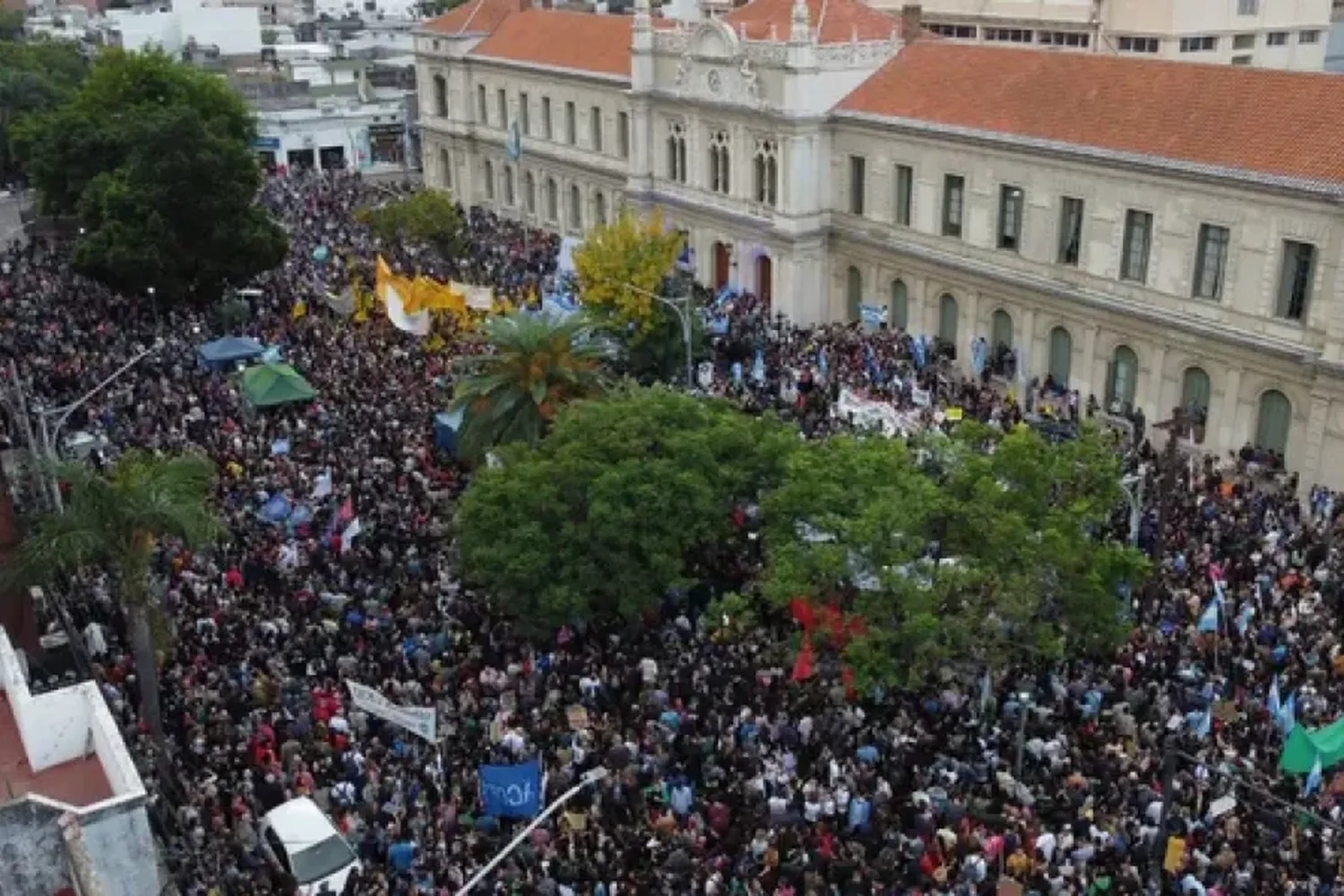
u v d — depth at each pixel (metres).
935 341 63.00
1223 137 49.56
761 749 30.09
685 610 37.78
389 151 124.62
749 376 54.91
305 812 27.23
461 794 29.17
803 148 65.56
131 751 29.38
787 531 33.53
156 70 80.88
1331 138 46.44
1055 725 31.09
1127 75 55.16
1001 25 99.00
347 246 81.12
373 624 35.59
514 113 92.81
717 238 73.00
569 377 45.88
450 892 25.22
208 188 65.38
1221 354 50.38
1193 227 50.28
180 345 59.66
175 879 24.91
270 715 31.55
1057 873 25.39
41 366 55.22
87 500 30.48
